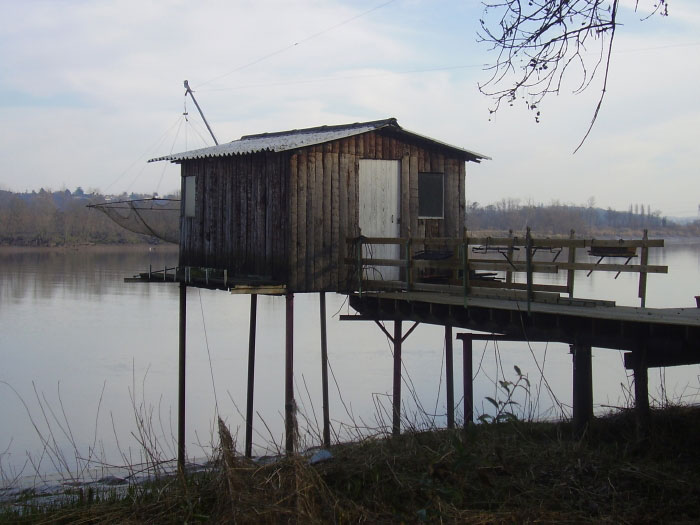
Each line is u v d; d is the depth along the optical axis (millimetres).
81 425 18406
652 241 9930
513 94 6660
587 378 9383
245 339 29969
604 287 38844
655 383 19797
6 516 8008
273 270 14172
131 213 18562
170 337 30328
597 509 6609
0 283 45938
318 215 14109
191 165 16844
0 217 72500
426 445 8039
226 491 6824
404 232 14930
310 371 24000
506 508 6648
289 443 9180
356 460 7559
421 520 6367
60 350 27344
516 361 24734
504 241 11102
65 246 71875
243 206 15055
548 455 7762
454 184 15586
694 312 9648
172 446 16266
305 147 13953
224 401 20594
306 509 6527
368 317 14125
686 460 7707
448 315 11883
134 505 7488
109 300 40594
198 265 16562
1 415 19297
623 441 8570
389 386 21578
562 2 6234
